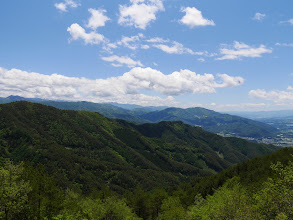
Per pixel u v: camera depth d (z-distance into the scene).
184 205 106.00
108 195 98.19
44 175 49.88
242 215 28.08
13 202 39.22
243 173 127.25
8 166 43.00
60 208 48.44
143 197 101.69
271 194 29.47
